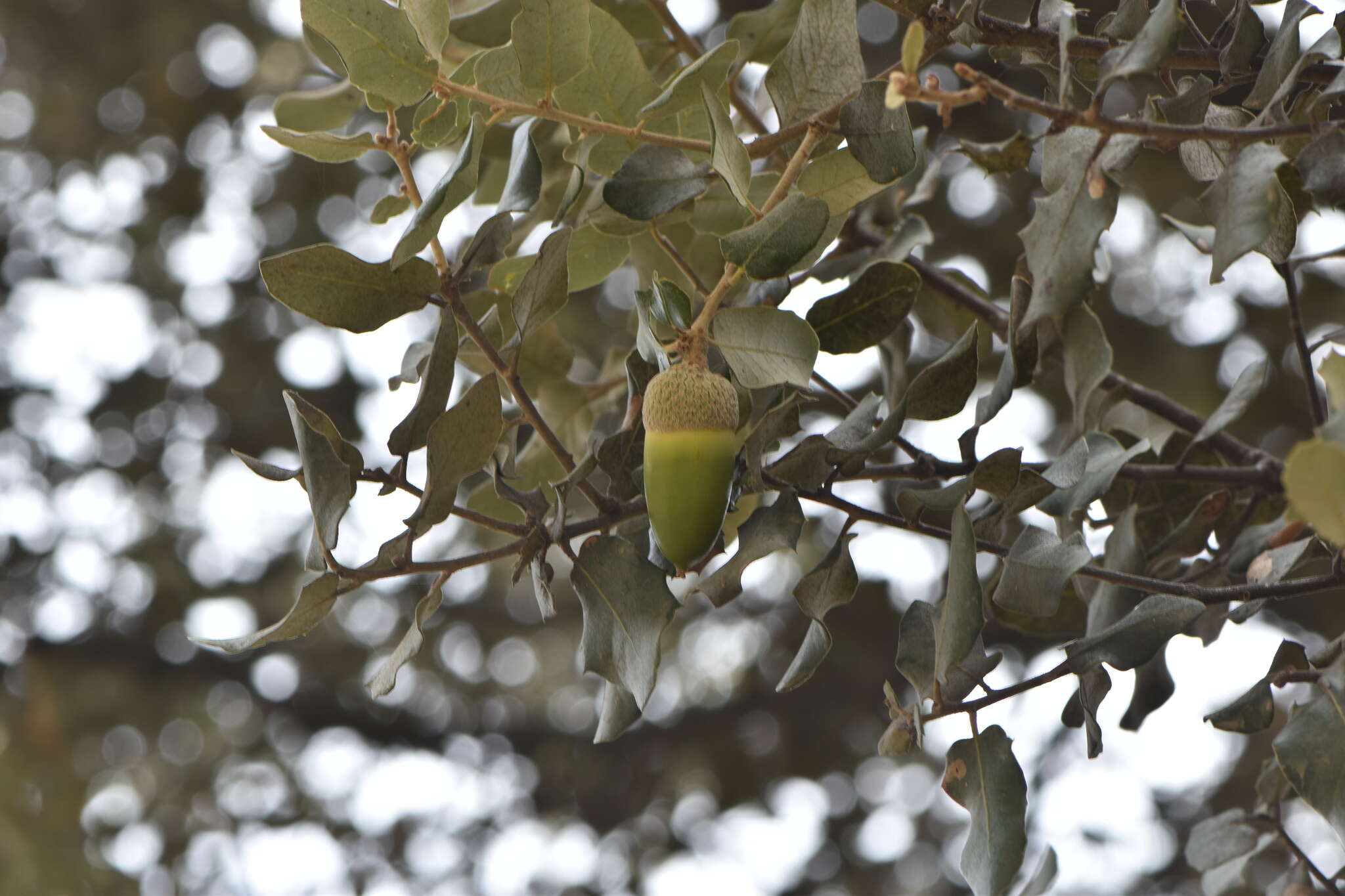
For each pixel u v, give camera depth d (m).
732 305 0.89
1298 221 0.84
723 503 0.81
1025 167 0.81
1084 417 0.88
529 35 0.84
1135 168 1.82
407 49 0.84
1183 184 1.83
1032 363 0.86
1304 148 0.83
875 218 0.96
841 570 0.84
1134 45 0.79
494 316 0.86
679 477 0.81
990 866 0.81
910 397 0.84
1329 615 1.98
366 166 2.12
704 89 0.81
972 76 0.79
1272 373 1.98
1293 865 0.92
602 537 0.82
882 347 0.93
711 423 0.81
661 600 0.82
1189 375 1.99
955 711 0.82
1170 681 0.90
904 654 0.83
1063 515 0.85
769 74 0.84
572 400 0.95
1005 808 0.82
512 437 0.88
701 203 0.88
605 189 0.83
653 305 0.83
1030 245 0.81
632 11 0.93
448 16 0.84
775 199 0.83
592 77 0.86
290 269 0.82
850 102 0.83
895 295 0.85
